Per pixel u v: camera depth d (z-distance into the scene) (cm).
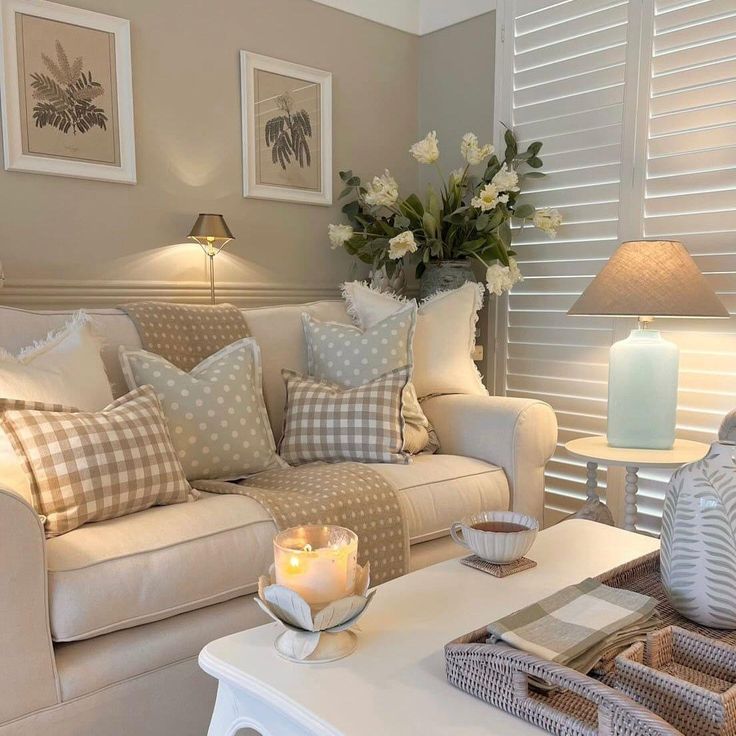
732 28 254
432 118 375
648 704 89
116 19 268
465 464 223
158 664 142
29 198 255
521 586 133
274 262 329
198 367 212
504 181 304
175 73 288
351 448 219
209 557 151
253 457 207
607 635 103
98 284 272
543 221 304
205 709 150
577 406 314
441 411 247
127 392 202
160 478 165
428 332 262
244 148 311
